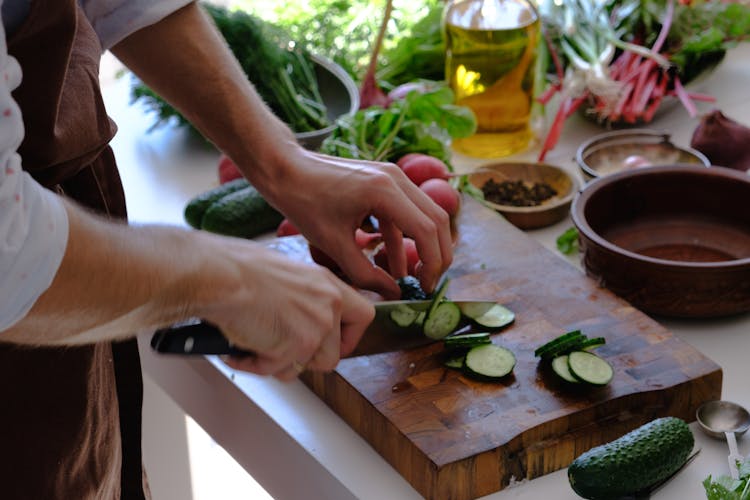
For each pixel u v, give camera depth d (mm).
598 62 1768
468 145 1749
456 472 1196
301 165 1291
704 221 1484
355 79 1908
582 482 1175
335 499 1268
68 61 1098
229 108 1279
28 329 995
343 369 1299
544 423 1224
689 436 1198
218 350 1106
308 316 1086
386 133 1651
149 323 1037
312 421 1320
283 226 1552
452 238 1490
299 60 1854
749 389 1324
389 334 1274
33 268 968
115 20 1234
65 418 1175
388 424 1238
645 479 1174
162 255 1021
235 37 1790
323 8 2006
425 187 1514
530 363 1294
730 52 1992
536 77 1756
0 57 954
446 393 1264
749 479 1140
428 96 1641
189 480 1846
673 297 1369
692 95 1799
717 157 1642
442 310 1301
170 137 1854
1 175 942
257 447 1380
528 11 1682
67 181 1198
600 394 1252
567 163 1732
